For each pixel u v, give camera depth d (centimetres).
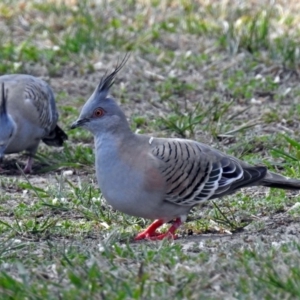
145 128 1531
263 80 1728
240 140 1448
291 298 784
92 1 2245
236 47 1852
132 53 1880
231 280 825
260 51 1862
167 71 1805
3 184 1300
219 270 851
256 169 1052
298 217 1096
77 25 2033
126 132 1023
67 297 789
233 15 2092
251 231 1046
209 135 1484
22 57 1877
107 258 906
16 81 1455
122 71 1795
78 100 1680
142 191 1002
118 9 2175
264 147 1419
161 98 1680
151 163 999
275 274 820
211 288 816
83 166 1377
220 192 1030
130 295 793
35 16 2169
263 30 1895
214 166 1031
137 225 1104
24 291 805
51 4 2212
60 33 2042
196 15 2120
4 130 1367
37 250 977
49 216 1123
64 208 1159
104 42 1916
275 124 1536
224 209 1148
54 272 870
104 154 1019
